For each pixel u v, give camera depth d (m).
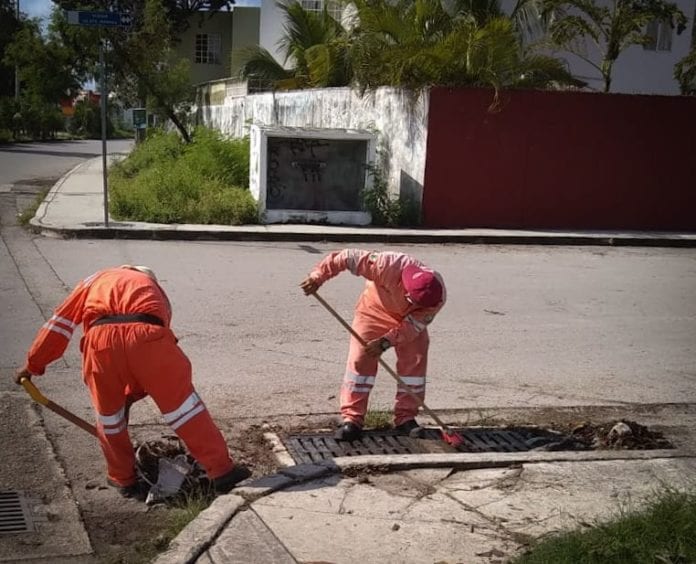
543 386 9.93
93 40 34.69
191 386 7.07
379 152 22.14
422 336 8.27
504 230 20.83
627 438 8.37
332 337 11.27
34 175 33.62
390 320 8.16
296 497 6.98
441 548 6.41
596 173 21.80
